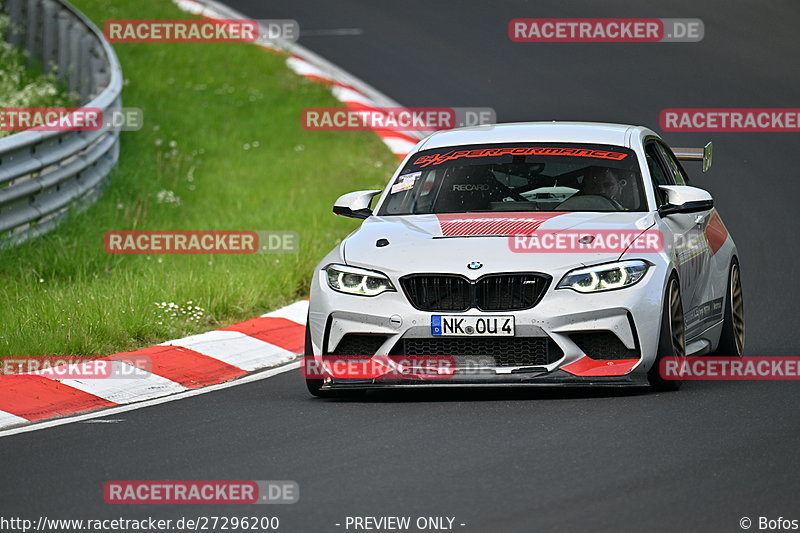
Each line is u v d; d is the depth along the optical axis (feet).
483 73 252.62
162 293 120.26
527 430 77.71
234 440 78.84
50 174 143.02
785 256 151.53
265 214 163.84
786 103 234.17
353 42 274.57
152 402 93.04
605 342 86.53
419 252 89.35
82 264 131.95
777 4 309.01
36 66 230.89
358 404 89.25
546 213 94.27
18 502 66.39
